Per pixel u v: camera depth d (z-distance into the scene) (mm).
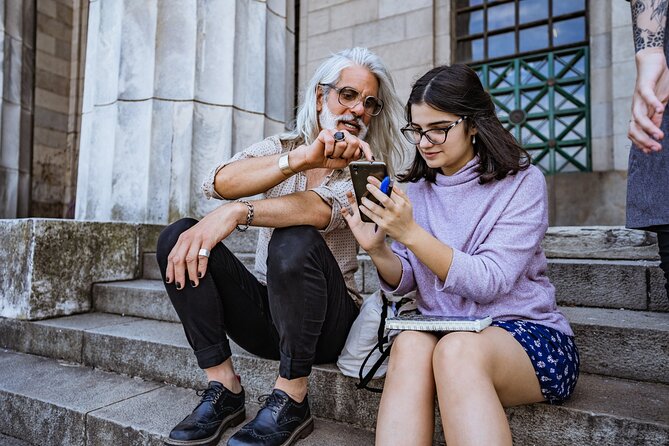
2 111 4383
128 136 3311
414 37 6012
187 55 3330
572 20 5344
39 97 7363
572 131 5250
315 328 1362
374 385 1491
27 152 4684
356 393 1529
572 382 1236
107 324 2373
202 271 1396
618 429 1202
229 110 3406
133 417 1598
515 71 5574
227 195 1519
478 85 1320
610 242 2350
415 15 6023
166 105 3307
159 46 3314
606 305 1976
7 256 2539
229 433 1457
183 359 1909
